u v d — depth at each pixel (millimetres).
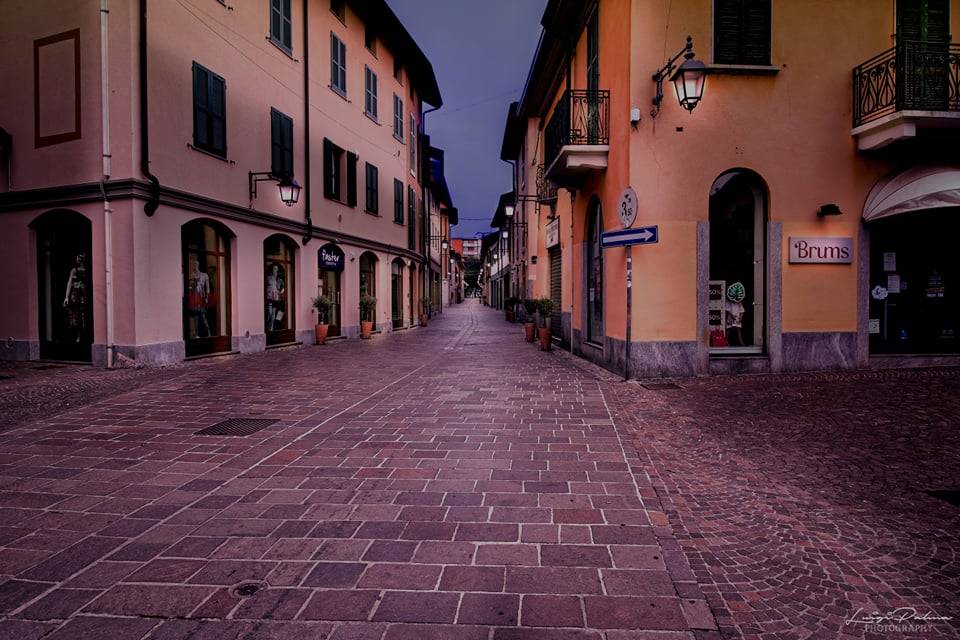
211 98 12062
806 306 9383
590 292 12523
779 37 9266
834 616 2465
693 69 7910
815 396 7266
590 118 10906
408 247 24875
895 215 9344
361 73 19562
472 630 2352
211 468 4590
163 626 2396
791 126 9297
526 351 14141
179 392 8062
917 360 9711
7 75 11195
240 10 13031
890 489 4008
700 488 4113
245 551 3104
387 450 5055
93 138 10438
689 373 9188
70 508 3762
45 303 11516
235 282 12992
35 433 5750
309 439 5461
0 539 3289
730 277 9586
